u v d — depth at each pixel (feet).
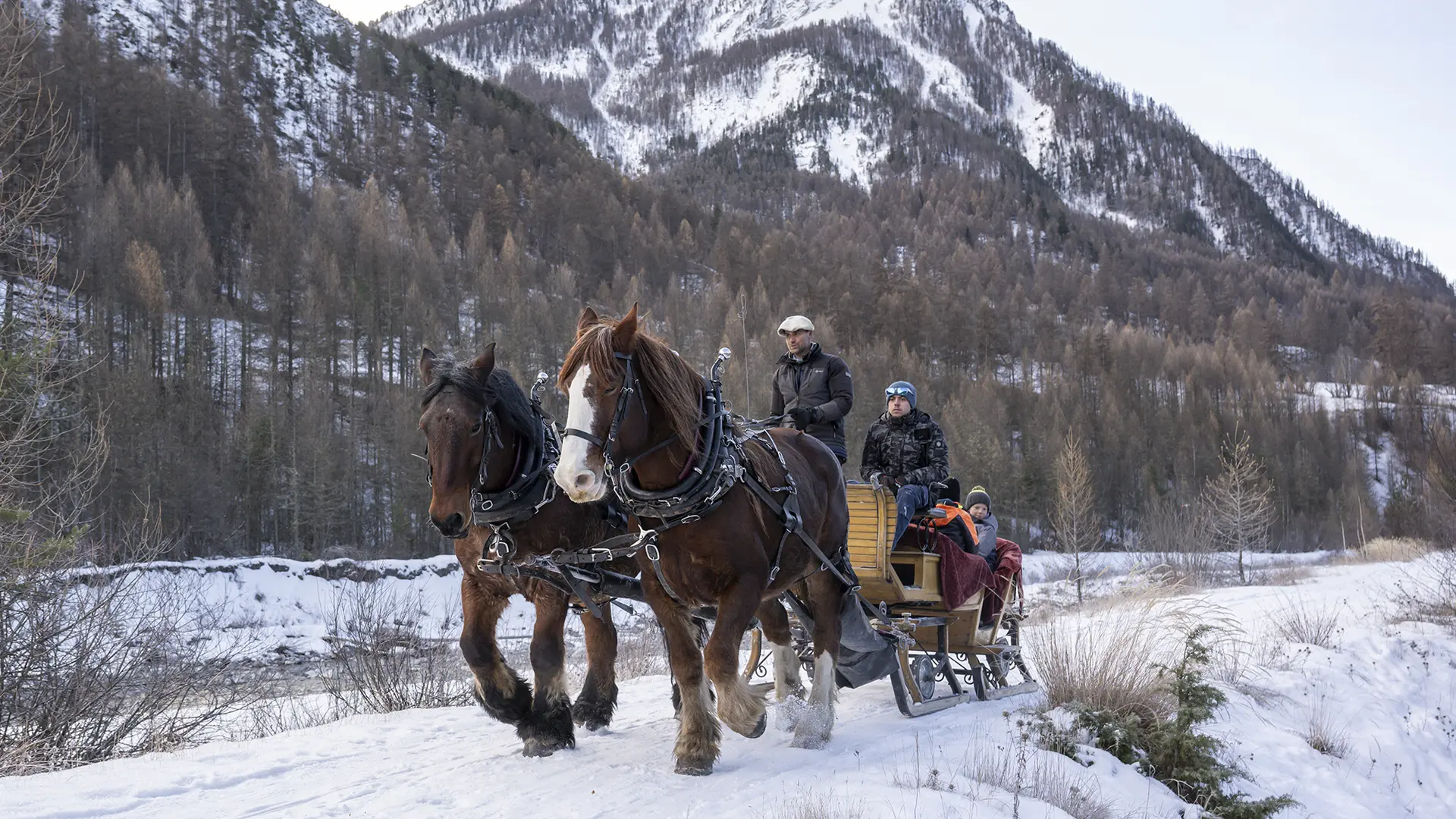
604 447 16.81
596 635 22.71
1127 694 25.27
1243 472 103.81
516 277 296.71
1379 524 233.76
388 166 495.41
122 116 331.16
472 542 20.17
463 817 16.17
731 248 433.48
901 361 291.17
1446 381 485.15
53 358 30.76
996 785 18.76
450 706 30.04
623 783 17.87
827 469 21.79
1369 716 30.71
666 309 292.61
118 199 246.47
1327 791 24.17
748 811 16.08
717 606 18.92
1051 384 332.39
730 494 18.24
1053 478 220.64
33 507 28.35
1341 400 412.98
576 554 19.62
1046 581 102.89
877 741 21.38
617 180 560.20
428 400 18.93
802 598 22.59
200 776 19.01
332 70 602.85
